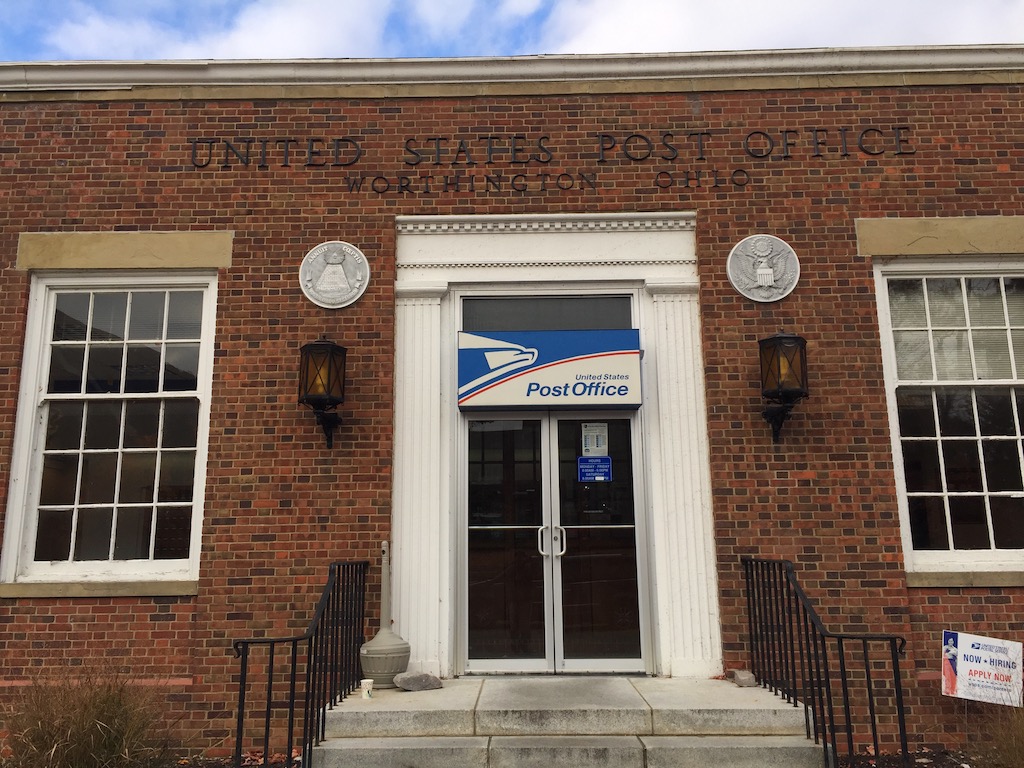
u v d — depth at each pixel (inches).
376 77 269.7
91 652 237.5
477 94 270.2
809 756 186.7
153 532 248.7
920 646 236.7
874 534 241.6
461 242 263.7
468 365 254.7
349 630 227.3
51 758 190.4
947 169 263.9
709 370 251.9
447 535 247.1
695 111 269.0
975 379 256.7
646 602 247.1
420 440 251.9
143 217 262.2
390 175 265.4
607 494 253.9
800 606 221.9
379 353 253.6
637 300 262.1
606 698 210.8
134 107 269.6
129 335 260.5
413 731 198.7
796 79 269.6
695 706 201.8
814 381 251.3
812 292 256.5
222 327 254.8
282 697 233.5
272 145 267.0
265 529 242.8
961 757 221.9
